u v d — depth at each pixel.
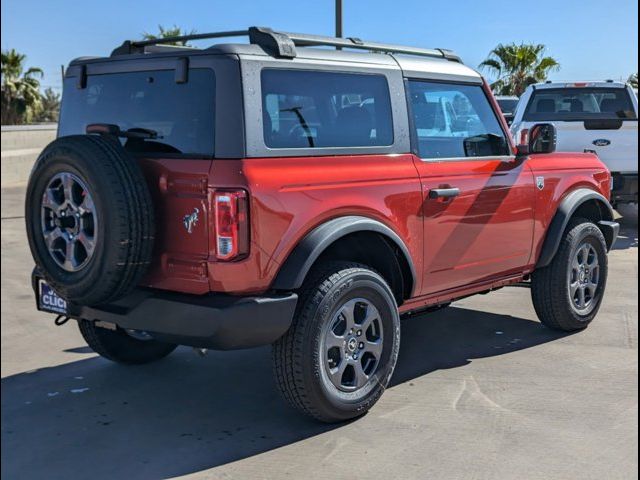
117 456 3.62
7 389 4.55
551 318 5.48
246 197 3.44
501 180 4.88
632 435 3.75
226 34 3.98
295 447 3.69
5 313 6.42
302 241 3.66
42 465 3.52
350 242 4.18
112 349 4.81
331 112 3.96
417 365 4.91
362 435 3.81
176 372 4.86
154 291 3.69
